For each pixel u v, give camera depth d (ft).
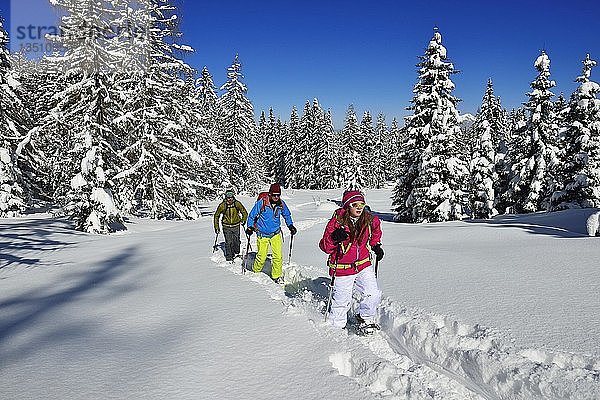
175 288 22.90
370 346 14.58
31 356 13.65
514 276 20.30
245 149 159.94
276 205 25.50
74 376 12.16
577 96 79.56
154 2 71.82
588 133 78.43
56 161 69.82
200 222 78.64
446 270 22.58
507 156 103.50
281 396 10.94
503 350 12.26
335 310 16.37
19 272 29.48
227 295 20.77
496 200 107.14
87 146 61.26
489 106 156.46
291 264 27.89
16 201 84.48
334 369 12.28
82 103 62.59
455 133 88.74
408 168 94.02
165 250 38.70
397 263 25.48
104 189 64.39
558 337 12.68
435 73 87.97
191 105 91.61
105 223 63.62
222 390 11.29
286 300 19.58
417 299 17.56
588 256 23.80
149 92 77.66
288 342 14.30
